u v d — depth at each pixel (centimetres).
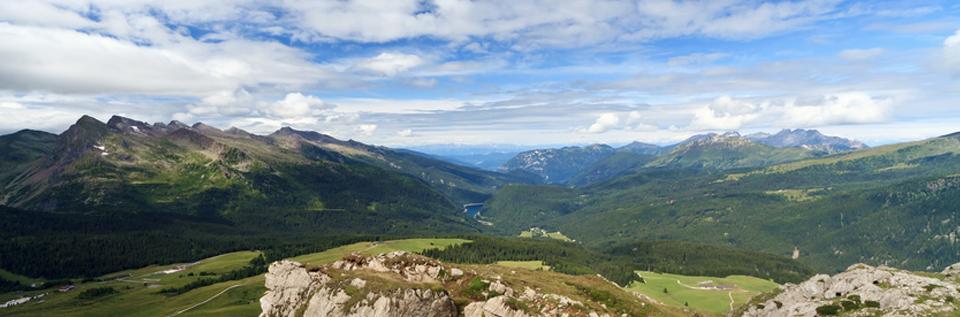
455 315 8731
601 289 9800
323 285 9394
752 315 13550
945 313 8969
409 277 10088
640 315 8788
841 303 10800
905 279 10769
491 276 9856
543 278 10431
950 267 12112
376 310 8369
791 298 12838
